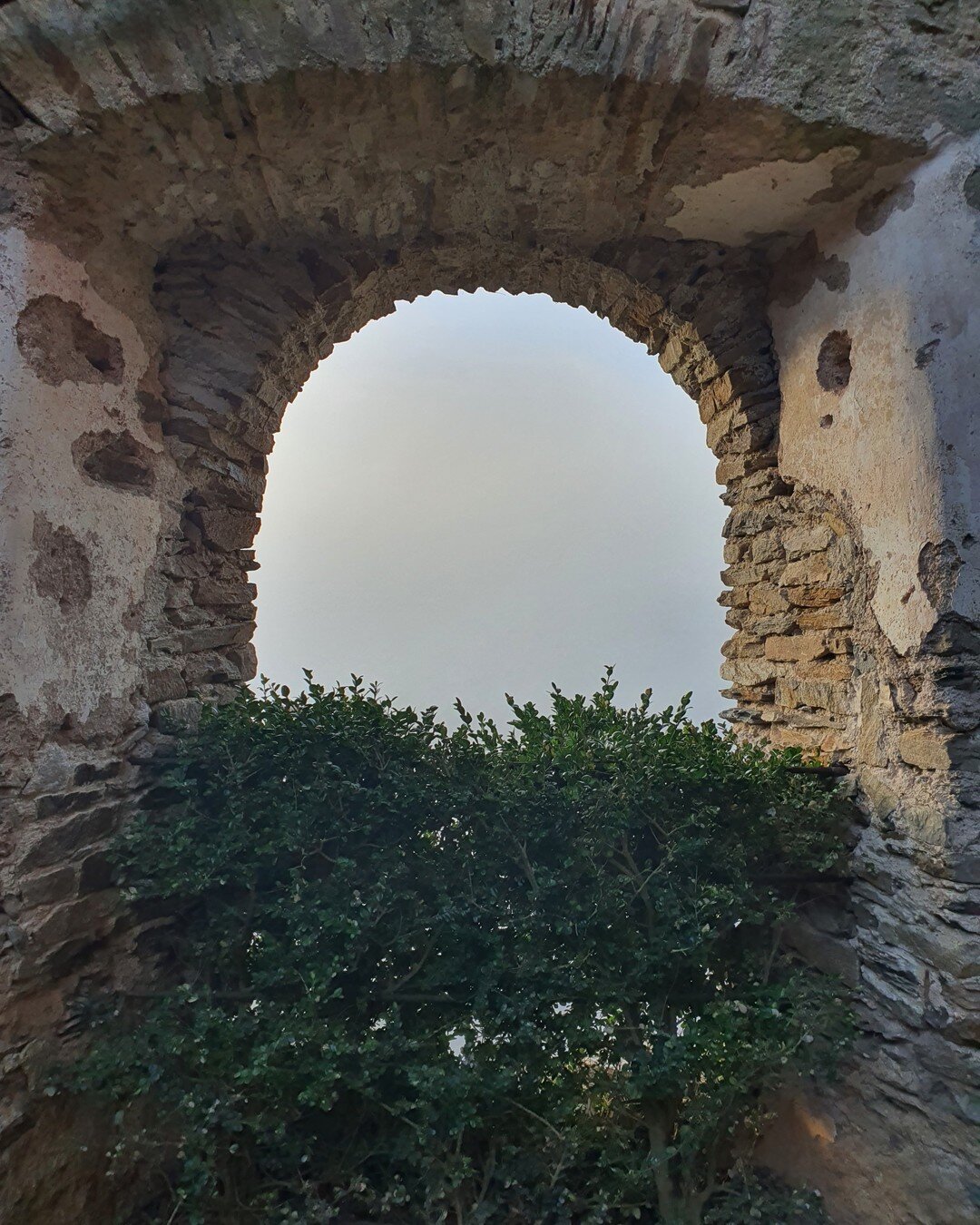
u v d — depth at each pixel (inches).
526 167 86.4
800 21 74.7
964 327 76.2
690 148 82.0
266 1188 73.3
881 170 82.3
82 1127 70.9
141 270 92.8
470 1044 73.9
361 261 103.3
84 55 69.7
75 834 75.0
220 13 69.5
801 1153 81.7
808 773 90.5
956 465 75.4
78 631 77.3
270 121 77.0
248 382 99.9
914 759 79.2
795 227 94.8
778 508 103.2
